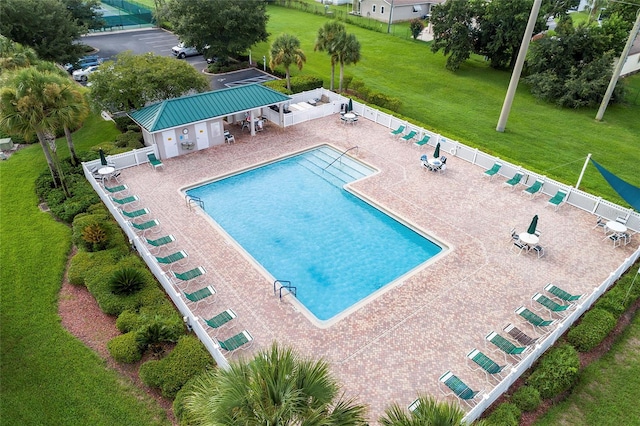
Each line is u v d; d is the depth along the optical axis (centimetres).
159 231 2183
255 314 1714
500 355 1553
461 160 2888
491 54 4825
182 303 1642
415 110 3772
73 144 2980
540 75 4084
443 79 4622
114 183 2578
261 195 2539
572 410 1394
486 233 2189
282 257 2064
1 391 1436
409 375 1479
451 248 2083
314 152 3016
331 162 2891
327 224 2302
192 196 2502
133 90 2961
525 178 2572
